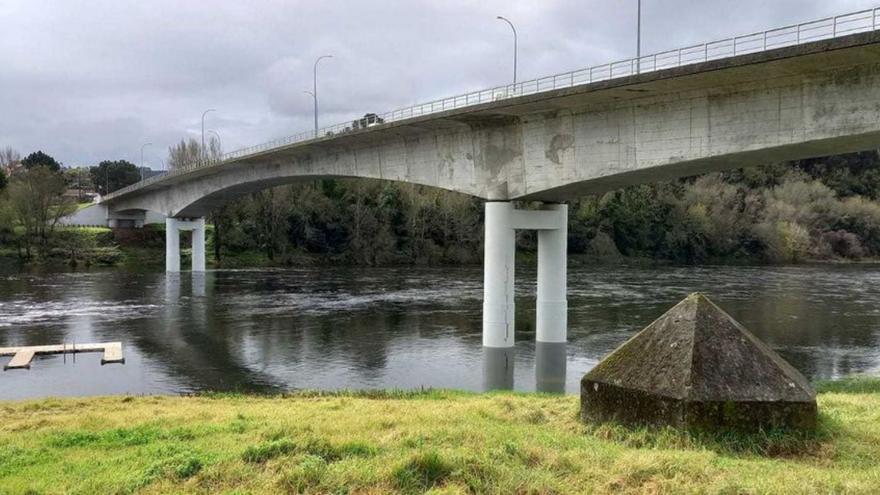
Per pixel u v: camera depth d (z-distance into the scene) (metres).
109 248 90.31
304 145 45.72
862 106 20.50
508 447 9.29
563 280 33.59
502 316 32.09
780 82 22.33
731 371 9.92
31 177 87.25
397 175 41.38
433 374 26.84
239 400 18.81
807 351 30.78
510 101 28.70
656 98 26.17
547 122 30.62
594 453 9.15
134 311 44.94
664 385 10.05
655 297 51.91
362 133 39.12
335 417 13.14
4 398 22.59
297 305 48.31
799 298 51.31
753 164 26.47
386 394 20.02
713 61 21.66
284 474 8.22
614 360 11.09
